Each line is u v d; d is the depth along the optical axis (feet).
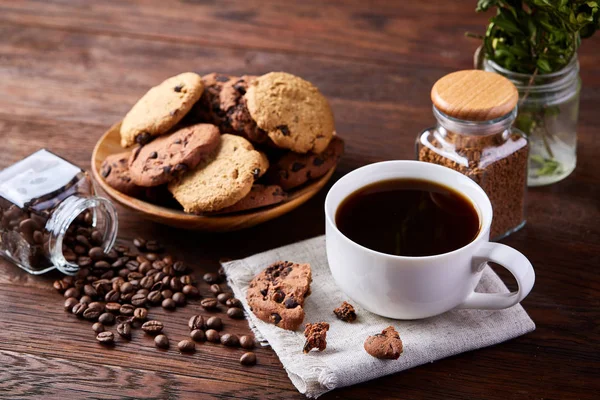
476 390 2.25
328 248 2.32
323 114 2.67
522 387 2.25
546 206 2.68
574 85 2.66
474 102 2.44
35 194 2.51
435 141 2.56
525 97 2.64
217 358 2.32
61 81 3.17
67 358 2.32
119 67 3.24
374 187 2.41
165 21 3.45
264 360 2.31
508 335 2.32
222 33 3.39
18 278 2.53
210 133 2.57
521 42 2.62
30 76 3.18
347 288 2.31
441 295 2.24
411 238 2.32
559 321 2.39
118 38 3.36
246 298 2.40
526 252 2.55
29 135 2.95
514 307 2.37
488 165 2.49
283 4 3.53
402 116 3.01
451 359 2.31
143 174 2.53
